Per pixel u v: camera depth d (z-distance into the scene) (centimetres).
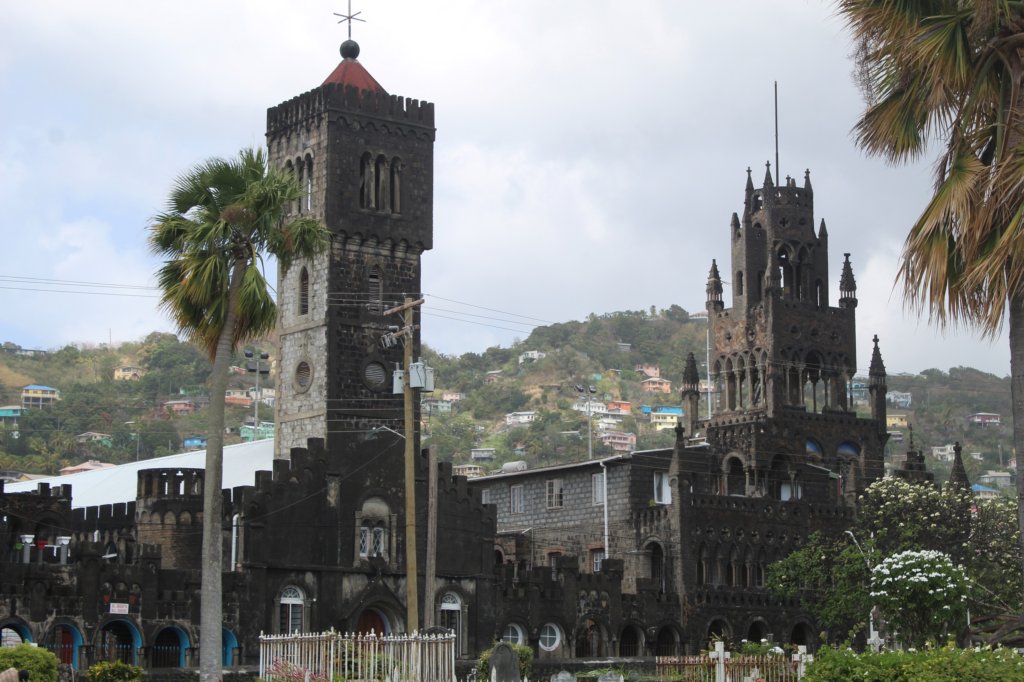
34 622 7212
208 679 5216
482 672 7212
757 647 8106
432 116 9856
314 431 9169
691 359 11744
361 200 9481
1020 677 3506
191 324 5644
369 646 5119
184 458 11450
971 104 3406
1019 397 3281
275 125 9788
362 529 8919
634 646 9862
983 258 3238
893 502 10450
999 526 10375
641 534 10519
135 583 7662
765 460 10881
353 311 9319
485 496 12100
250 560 8269
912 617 7131
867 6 3475
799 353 11300
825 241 11662
